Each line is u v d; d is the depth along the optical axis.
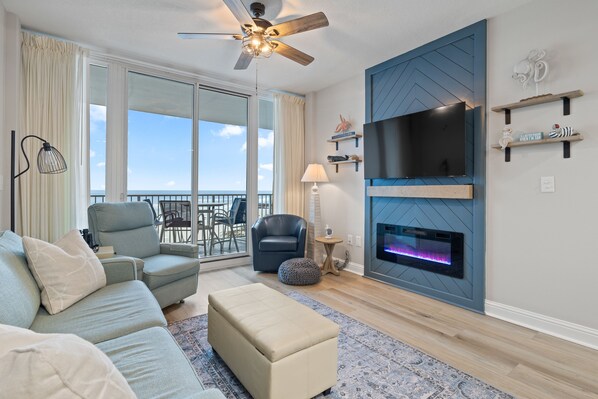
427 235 3.19
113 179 3.32
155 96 3.72
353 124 4.05
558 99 2.28
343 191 4.21
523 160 2.50
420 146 3.09
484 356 2.02
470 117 2.81
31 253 1.66
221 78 4.05
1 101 2.49
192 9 2.53
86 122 3.10
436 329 2.40
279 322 1.62
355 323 2.49
